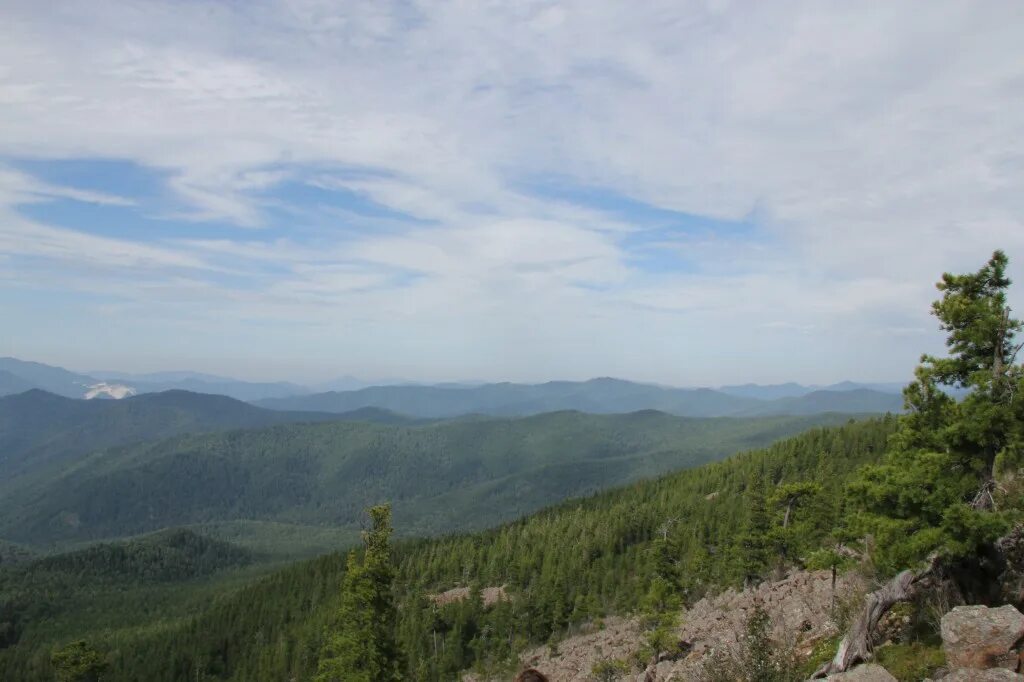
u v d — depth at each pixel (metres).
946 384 14.70
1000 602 11.62
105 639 160.38
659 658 32.09
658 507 142.50
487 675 80.12
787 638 15.60
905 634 11.94
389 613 33.91
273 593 159.00
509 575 132.00
